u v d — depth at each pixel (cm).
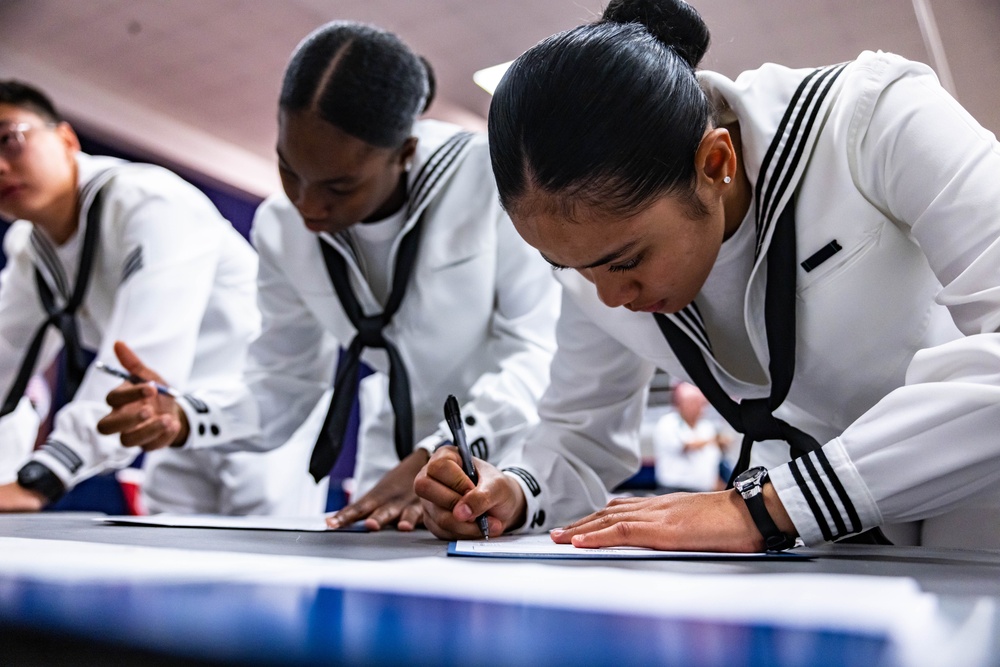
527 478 127
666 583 52
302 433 241
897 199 96
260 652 26
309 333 190
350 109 141
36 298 221
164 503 229
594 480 138
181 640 28
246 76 518
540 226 89
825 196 101
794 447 107
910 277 103
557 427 141
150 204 196
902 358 107
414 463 144
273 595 41
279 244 178
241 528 121
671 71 89
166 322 188
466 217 169
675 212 89
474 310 170
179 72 515
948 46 130
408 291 170
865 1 200
